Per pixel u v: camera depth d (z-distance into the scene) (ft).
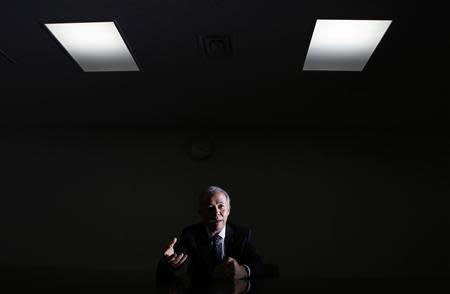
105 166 19.39
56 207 19.15
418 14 9.34
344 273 18.12
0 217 19.12
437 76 13.00
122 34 10.54
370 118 17.47
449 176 18.72
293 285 4.83
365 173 18.89
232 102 15.85
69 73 13.42
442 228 18.35
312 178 18.92
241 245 7.29
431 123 17.95
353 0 8.82
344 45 11.15
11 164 19.52
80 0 9.04
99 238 18.81
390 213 18.56
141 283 5.00
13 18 9.84
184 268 11.45
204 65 12.55
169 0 9.02
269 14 9.48
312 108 16.37
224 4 9.14
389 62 12.10
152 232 18.78
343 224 18.54
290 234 18.52
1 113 17.56
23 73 13.42
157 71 13.11
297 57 11.86
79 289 4.32
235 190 18.92
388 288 4.48
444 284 4.88
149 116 17.76
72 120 18.52
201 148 19.13
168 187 19.11
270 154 19.16
